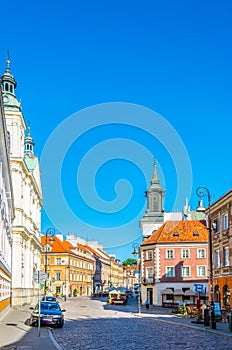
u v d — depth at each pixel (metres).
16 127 59.94
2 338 25.81
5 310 44.34
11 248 57.91
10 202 47.78
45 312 34.28
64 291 119.00
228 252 50.34
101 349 22.11
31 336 27.11
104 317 47.75
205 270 74.00
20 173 60.59
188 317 46.62
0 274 36.06
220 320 40.75
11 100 60.31
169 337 28.02
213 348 22.53
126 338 27.31
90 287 146.62
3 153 32.41
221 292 51.94
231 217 49.22
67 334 29.72
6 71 61.69
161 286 74.50
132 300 103.56
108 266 179.75
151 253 77.00
